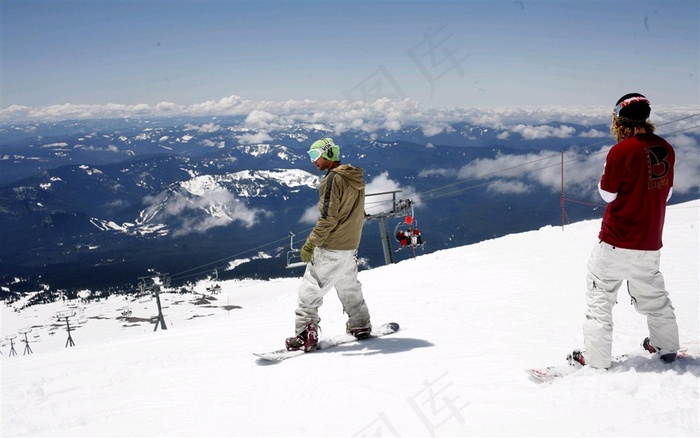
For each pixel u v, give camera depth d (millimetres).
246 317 7855
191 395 3586
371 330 4789
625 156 2852
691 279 6340
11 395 4191
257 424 2840
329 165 4422
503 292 6828
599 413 2348
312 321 4457
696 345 3316
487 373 3301
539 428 2287
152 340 6609
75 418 3352
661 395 2461
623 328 4430
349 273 4523
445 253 12078
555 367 3154
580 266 8156
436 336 4609
